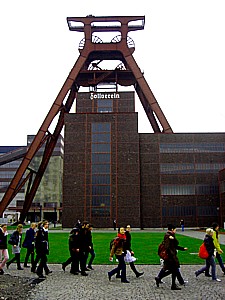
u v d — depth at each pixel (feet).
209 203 200.23
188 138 205.98
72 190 195.42
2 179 442.09
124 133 201.05
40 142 192.03
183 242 100.22
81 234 49.93
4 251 49.37
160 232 163.73
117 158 198.29
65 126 202.49
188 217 198.70
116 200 193.67
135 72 204.03
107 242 101.91
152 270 53.26
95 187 195.21
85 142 200.44
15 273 50.75
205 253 44.60
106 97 225.15
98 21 208.95
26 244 54.95
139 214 192.03
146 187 200.95
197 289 39.11
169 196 200.34
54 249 82.99
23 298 35.12
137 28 213.05
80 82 217.97
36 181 210.18
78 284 42.45
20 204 417.90
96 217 192.34
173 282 39.29
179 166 203.41
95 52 209.56
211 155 204.95
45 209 396.78
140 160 203.41
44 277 46.98
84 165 197.77
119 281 44.39
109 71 212.02
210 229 45.85
